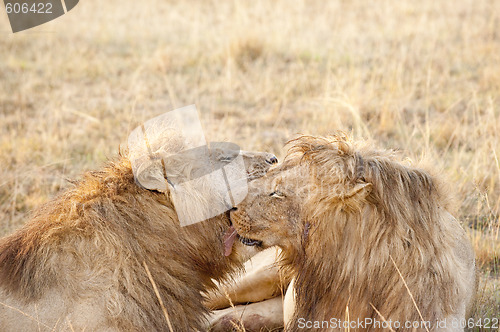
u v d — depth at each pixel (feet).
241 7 88.17
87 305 21.38
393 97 54.80
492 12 86.28
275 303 27.86
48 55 70.49
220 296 27.99
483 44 72.02
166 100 58.03
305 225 21.77
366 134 44.62
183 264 23.12
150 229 22.36
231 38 71.41
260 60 67.67
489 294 29.14
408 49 70.54
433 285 21.24
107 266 21.72
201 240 23.07
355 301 21.63
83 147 47.42
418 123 47.73
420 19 82.69
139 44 77.15
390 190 20.92
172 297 22.90
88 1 98.32
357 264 21.29
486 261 32.35
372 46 73.00
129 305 21.62
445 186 23.13
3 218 37.55
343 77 58.54
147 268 21.27
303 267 22.49
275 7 90.79
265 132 49.70
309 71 64.03
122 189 22.62
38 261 21.77
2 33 77.05
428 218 21.36
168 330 22.56
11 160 45.11
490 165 40.16
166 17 90.33
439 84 58.59
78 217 22.31
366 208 20.99
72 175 42.24
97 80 64.64
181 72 66.49
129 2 99.45
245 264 27.81
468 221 35.19
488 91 57.16
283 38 74.08
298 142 22.63
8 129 51.42
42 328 21.38
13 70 67.05
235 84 60.80
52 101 56.65
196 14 88.07
